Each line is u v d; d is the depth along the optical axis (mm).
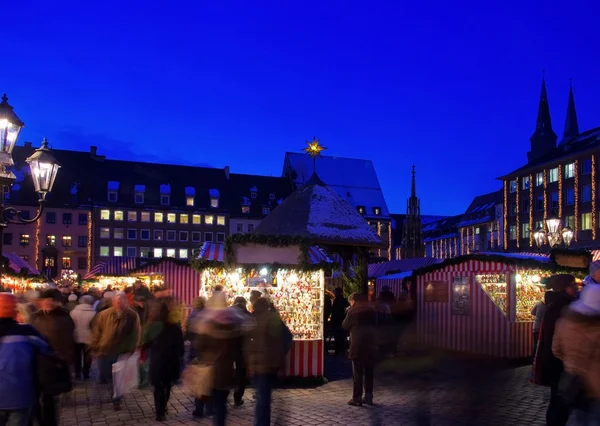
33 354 5305
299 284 11984
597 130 62469
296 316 11805
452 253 98500
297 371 11430
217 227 83000
